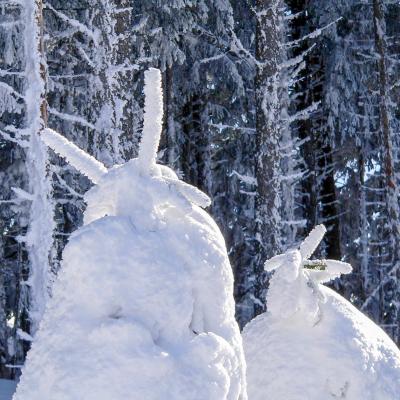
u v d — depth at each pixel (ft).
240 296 80.02
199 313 12.73
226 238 80.43
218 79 74.49
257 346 21.08
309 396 20.22
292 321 21.04
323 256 79.66
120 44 48.75
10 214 66.74
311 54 78.33
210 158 77.71
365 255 84.02
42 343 12.42
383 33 74.08
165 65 71.00
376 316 86.48
